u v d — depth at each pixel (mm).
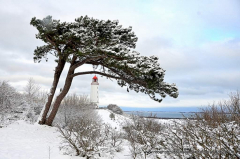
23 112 16109
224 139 3674
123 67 10156
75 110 17766
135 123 9969
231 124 3881
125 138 9469
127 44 14391
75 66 12766
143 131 6902
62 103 18969
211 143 3846
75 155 6371
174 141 4539
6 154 5867
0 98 13797
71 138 6891
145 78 10695
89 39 11250
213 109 5695
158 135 5883
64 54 11695
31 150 6789
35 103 20016
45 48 13148
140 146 6176
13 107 14953
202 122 4703
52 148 7461
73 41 11438
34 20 11273
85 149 6176
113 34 13133
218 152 3434
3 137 8320
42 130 11219
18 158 5645
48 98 13531
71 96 21594
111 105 38281
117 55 10266
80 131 6801
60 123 15000
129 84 13031
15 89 18781
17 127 10781
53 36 11219
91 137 6594
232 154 3277
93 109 22156
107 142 7555
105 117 27391
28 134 9805
